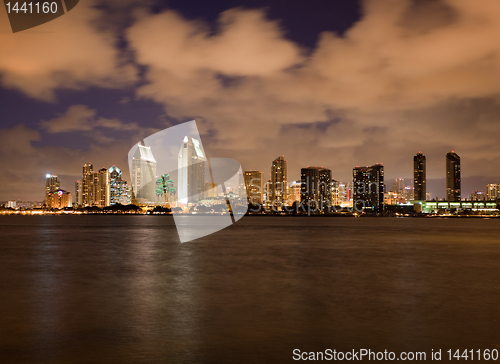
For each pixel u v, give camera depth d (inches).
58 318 684.1
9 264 1480.1
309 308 760.3
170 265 1444.4
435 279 1123.3
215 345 543.5
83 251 1998.0
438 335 589.9
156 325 639.1
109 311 735.7
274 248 2188.7
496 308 762.2
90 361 482.9
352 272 1264.8
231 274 1217.4
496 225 7170.3
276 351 522.0
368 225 6875.0
